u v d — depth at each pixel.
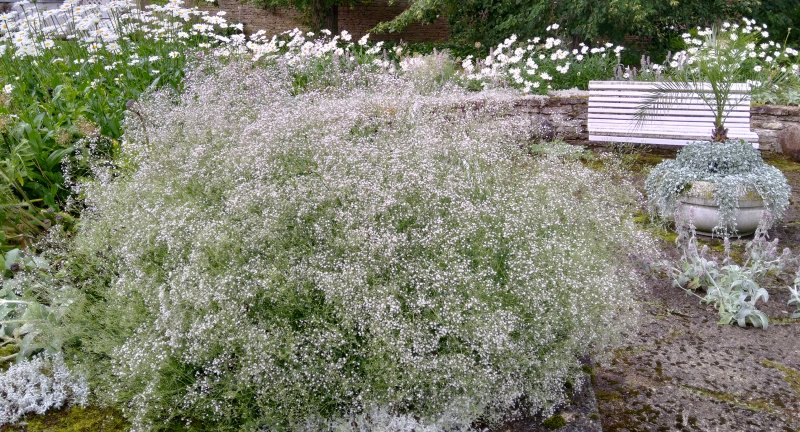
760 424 2.60
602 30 10.53
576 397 2.64
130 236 2.66
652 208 4.76
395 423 2.27
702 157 4.57
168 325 2.26
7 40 6.36
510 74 7.16
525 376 2.49
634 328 3.23
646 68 7.59
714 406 2.71
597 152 6.56
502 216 2.73
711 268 3.73
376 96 4.29
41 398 2.57
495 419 2.39
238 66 5.07
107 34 6.50
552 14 10.64
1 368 2.75
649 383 2.87
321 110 3.54
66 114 4.58
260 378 2.16
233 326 2.19
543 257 2.55
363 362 2.27
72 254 3.06
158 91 5.11
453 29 13.39
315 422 2.29
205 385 2.19
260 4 14.40
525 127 5.01
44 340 2.69
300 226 2.58
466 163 3.00
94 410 2.54
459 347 2.28
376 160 2.93
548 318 2.38
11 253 3.28
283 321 2.32
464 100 5.48
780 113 6.69
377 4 15.34
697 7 10.55
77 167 4.21
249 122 3.81
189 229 2.53
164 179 3.11
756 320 3.38
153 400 2.25
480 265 2.48
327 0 14.28
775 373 2.96
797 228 4.75
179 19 7.21
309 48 6.87
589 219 3.03
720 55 5.22
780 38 12.09
